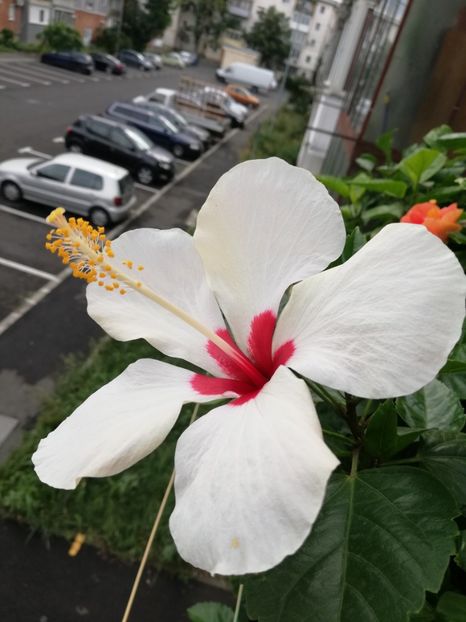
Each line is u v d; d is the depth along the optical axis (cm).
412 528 143
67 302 1072
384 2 1045
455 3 713
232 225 176
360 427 179
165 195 1842
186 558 118
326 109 1603
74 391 830
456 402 193
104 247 178
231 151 2734
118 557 639
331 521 149
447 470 167
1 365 872
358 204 379
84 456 150
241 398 156
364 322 132
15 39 3888
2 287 1072
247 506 115
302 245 166
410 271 129
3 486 670
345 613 134
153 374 178
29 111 2406
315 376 135
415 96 781
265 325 172
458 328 118
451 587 179
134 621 593
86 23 4900
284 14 7762
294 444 119
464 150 362
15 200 1440
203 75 5944
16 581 605
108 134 1869
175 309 175
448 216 210
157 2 5638
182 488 135
